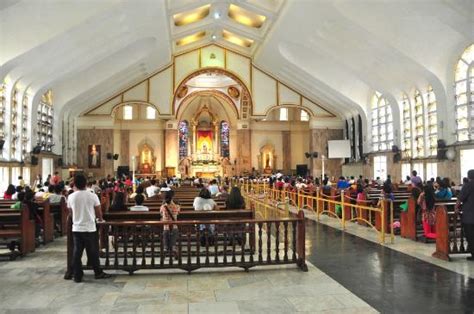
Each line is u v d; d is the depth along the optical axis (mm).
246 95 27594
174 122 30984
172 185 20328
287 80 25625
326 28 17094
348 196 12078
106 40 16312
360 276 6070
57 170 21484
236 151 33125
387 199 9797
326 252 7801
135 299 5066
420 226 9008
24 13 12711
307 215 13664
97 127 25656
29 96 17703
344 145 24359
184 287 5555
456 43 15289
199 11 19469
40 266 6859
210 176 33031
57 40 13867
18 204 8531
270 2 17516
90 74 21172
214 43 25562
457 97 15898
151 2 14828
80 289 5496
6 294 5297
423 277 5980
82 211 5852
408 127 19891
